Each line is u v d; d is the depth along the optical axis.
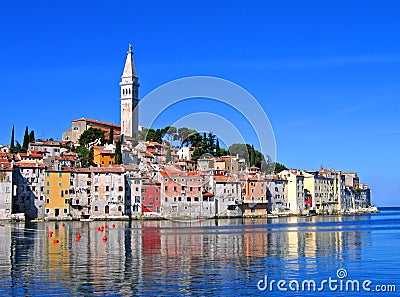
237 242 103.38
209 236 119.75
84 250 88.31
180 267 68.50
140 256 79.50
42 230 140.62
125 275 62.38
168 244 99.38
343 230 143.00
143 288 55.53
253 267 68.56
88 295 52.59
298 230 142.62
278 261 74.00
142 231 137.75
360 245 96.88
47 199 199.12
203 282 58.47
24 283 57.78
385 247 93.06
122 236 119.75
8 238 113.50
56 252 85.06
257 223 187.38
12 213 191.00
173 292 53.91
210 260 75.00
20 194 195.38
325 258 77.31
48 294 52.94
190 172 180.88
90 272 64.38
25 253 83.81
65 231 136.75
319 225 172.50
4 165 190.12
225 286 56.62
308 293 54.25
